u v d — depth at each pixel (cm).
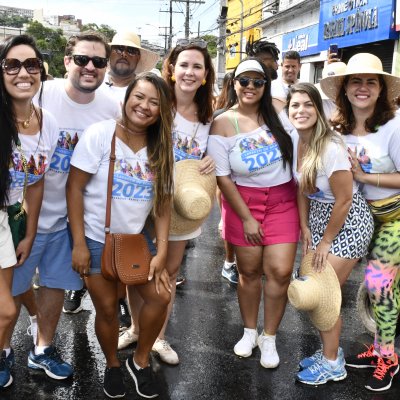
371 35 1345
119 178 272
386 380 311
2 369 302
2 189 258
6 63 252
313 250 319
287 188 331
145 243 281
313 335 381
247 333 354
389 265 315
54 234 308
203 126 330
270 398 301
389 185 307
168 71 322
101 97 314
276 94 550
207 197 302
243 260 339
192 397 300
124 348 350
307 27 1775
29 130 271
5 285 259
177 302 440
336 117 329
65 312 410
